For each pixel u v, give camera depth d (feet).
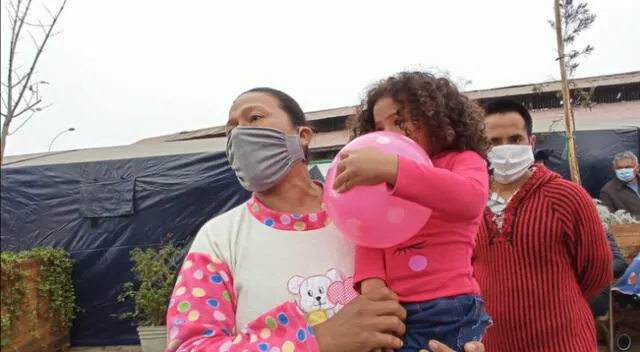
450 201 4.31
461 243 5.00
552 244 7.83
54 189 25.62
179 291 4.78
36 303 22.58
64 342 24.54
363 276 4.86
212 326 4.56
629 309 16.28
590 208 7.88
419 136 5.33
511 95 39.83
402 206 4.46
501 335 8.06
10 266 20.58
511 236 8.02
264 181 5.31
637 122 27.40
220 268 4.93
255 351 4.22
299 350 4.24
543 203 7.95
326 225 5.25
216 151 25.35
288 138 5.45
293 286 4.85
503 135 8.52
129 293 24.12
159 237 25.02
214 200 25.04
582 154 25.80
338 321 4.50
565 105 23.82
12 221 25.54
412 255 4.91
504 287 8.04
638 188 21.72
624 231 17.38
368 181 4.19
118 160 25.52
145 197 25.23
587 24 23.95
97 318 25.18
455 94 5.45
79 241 25.32
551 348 7.75
